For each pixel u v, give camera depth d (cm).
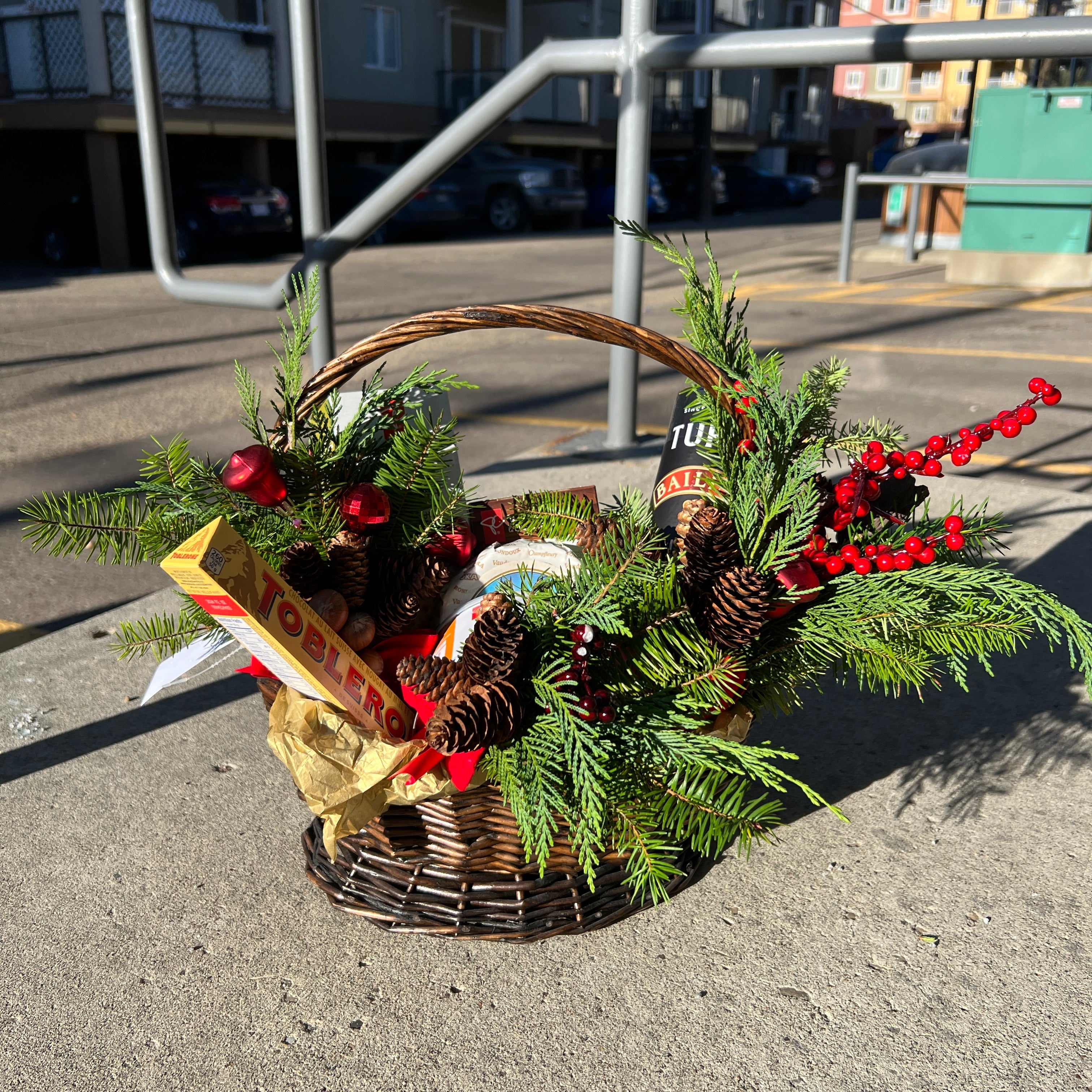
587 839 128
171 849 172
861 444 168
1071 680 227
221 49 1617
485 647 124
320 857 161
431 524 151
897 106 3288
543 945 148
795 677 147
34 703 225
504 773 129
